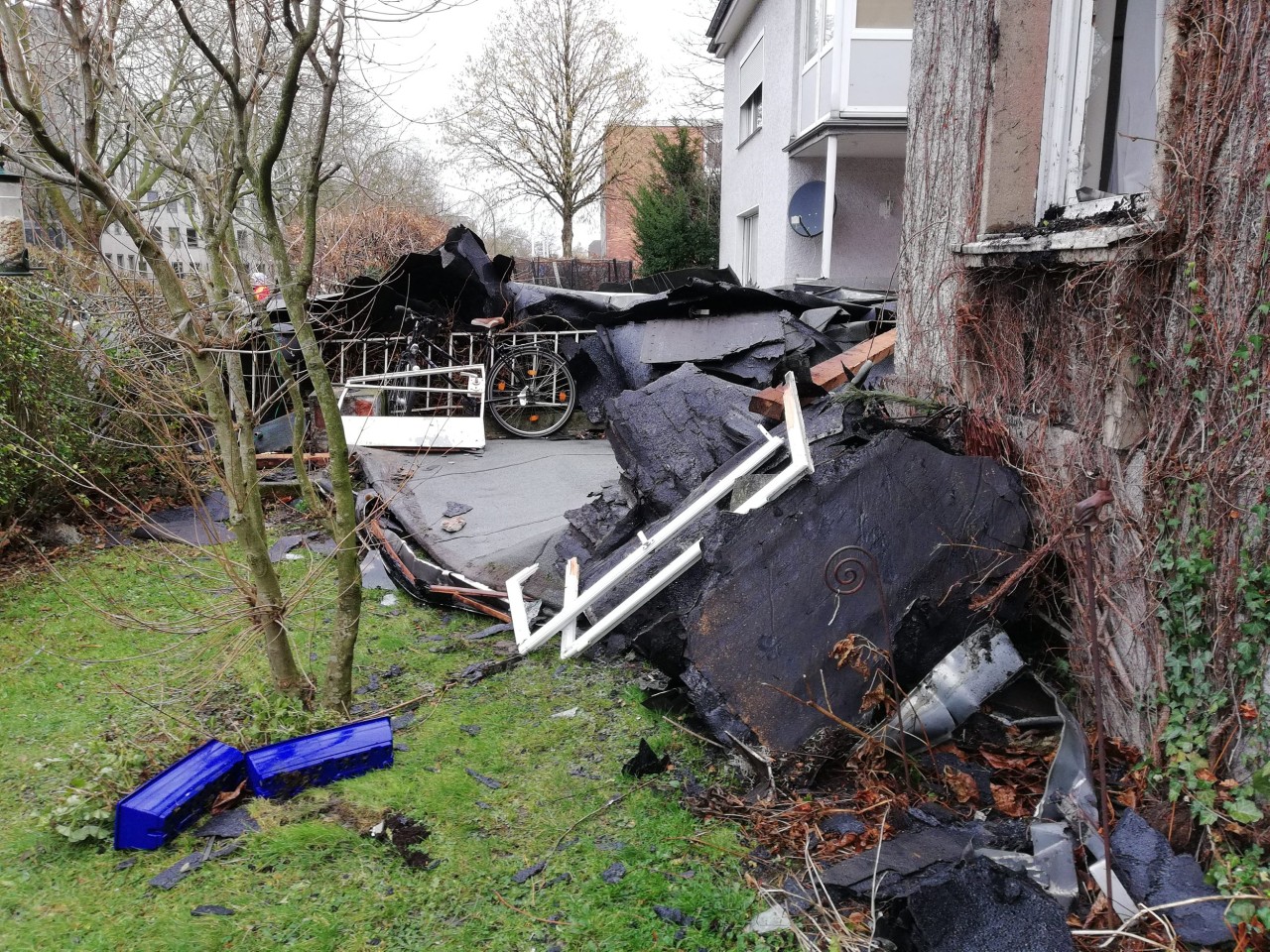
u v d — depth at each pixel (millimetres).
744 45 17812
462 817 2959
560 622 4074
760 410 4516
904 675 3115
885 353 6219
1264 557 2359
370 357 8820
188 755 3148
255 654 4238
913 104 4559
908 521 3219
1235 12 2371
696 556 3645
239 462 3410
